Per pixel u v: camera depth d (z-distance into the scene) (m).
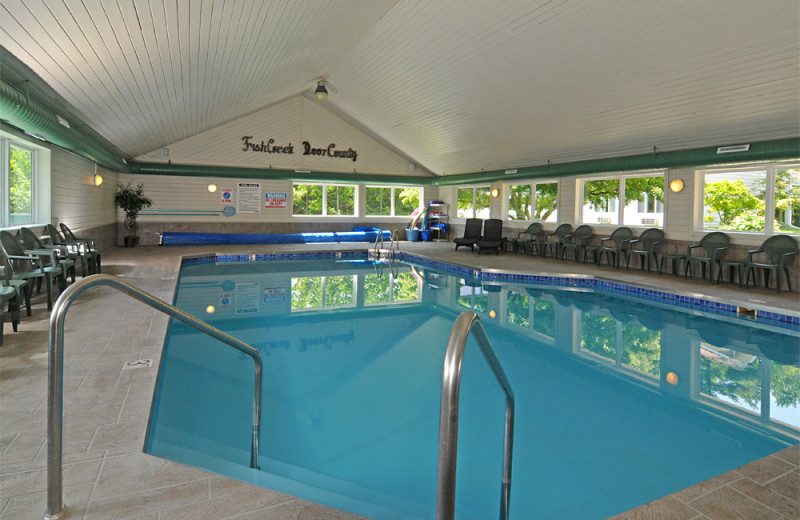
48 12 3.74
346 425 3.55
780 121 7.22
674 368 4.86
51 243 7.98
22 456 2.37
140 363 3.84
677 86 7.27
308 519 1.89
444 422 1.34
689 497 2.05
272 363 4.85
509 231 14.31
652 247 9.75
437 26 8.07
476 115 10.99
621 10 6.14
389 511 2.47
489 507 2.58
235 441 3.18
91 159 9.69
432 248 14.46
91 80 5.74
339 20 7.35
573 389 4.35
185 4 4.54
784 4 5.20
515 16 7.03
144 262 10.22
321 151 15.87
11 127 6.56
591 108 8.81
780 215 8.28
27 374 3.56
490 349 1.83
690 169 9.51
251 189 15.51
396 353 5.27
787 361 5.03
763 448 3.27
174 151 14.30
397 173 16.81
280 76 10.01
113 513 1.90
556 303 7.79
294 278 9.92
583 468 3.01
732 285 8.25
